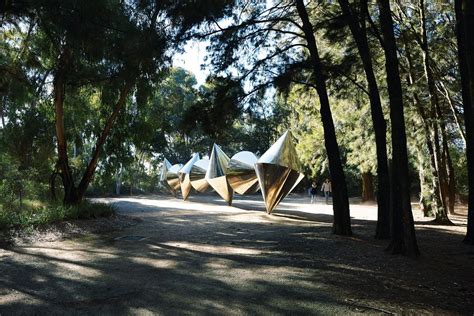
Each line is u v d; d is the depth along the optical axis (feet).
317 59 43.91
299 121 97.50
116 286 22.54
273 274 25.34
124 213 64.85
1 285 22.53
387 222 41.27
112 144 60.90
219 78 44.16
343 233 43.14
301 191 165.07
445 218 59.47
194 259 29.99
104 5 41.81
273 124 152.46
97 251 32.96
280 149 63.77
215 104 43.73
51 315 17.98
